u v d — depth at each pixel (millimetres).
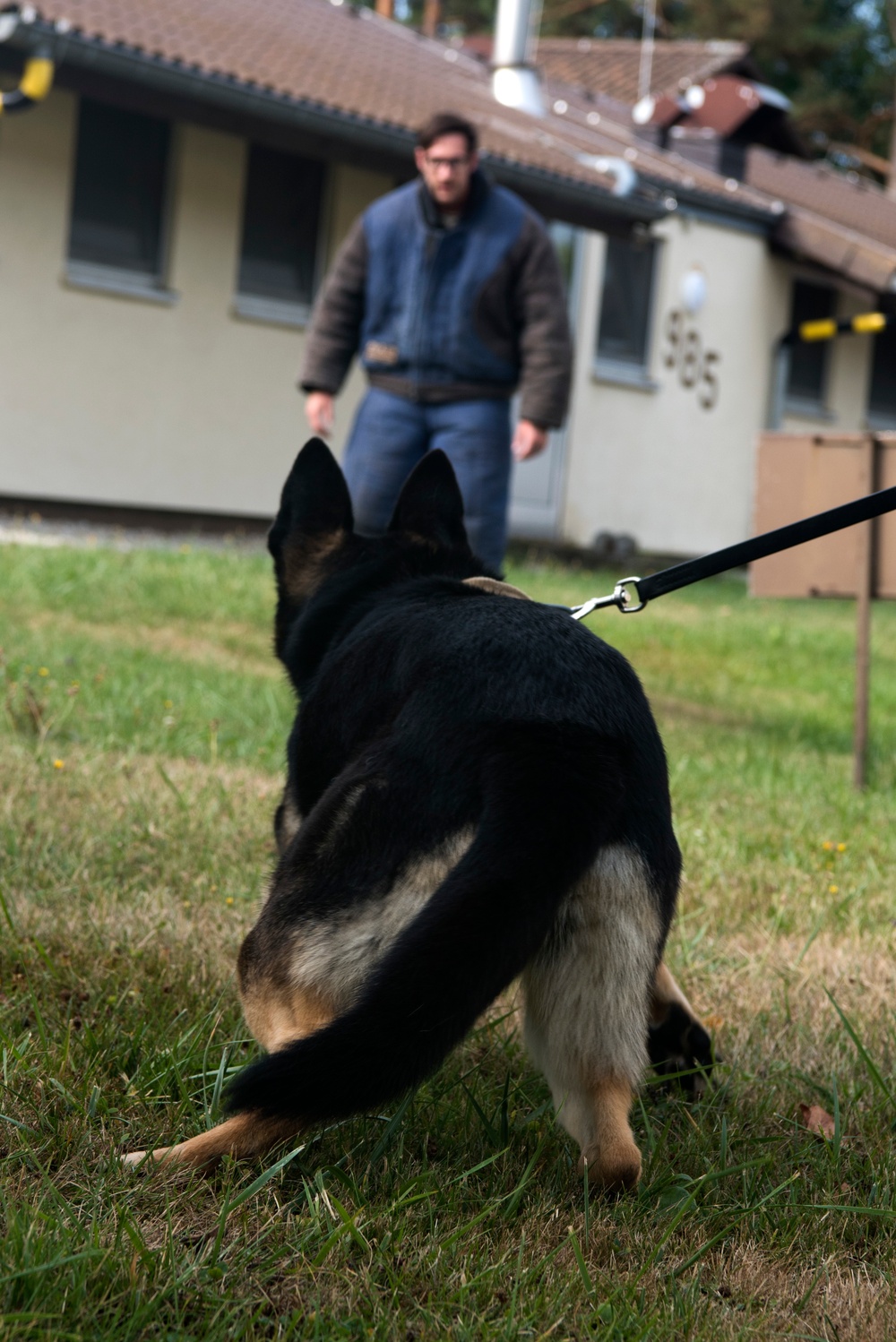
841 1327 1940
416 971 1854
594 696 2186
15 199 11062
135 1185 2080
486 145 12688
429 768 2088
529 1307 1864
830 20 36250
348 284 5879
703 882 4184
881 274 17375
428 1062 1854
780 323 18797
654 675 8414
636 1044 2143
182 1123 2352
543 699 2137
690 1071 2650
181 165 12102
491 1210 2064
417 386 5707
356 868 2102
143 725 5344
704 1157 2439
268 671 6832
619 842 2115
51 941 3160
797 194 22078
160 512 12477
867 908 4066
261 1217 2027
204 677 6348
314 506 2977
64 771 4531
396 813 2088
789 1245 2154
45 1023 2654
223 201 12477
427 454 3053
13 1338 1671
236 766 5016
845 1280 2080
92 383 11758
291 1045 1849
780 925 3865
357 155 12289
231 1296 1800
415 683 2213
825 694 8430
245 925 3395
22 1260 1788
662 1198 2223
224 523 12969
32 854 3738
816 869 4430
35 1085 2387
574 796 2000
